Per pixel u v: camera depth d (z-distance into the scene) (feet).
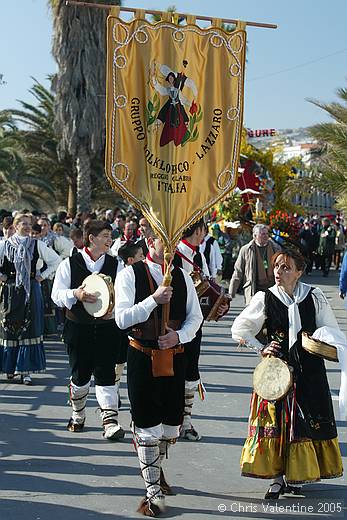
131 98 17.25
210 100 17.81
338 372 33.73
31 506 17.35
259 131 102.89
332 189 71.51
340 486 18.94
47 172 127.75
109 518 16.72
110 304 21.99
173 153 17.49
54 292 23.16
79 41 87.61
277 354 17.49
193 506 17.54
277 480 18.07
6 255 29.84
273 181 85.71
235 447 22.34
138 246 23.76
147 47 17.35
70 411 26.20
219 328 47.73
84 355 23.03
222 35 17.89
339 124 70.18
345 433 23.61
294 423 17.02
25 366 29.96
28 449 21.72
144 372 16.81
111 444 22.31
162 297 16.57
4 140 113.19
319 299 17.75
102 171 119.14
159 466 17.26
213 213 78.84
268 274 31.04
